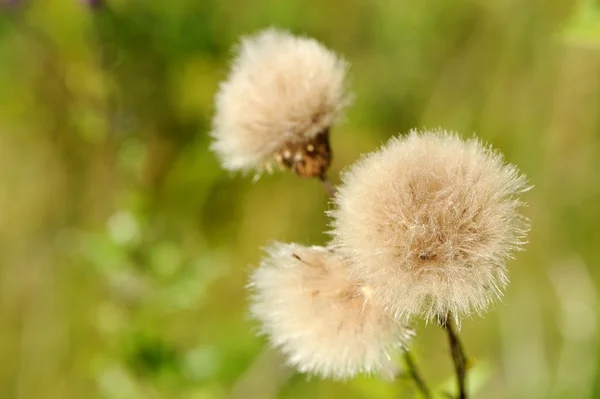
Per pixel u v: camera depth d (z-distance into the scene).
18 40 0.50
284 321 0.30
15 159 0.56
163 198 0.53
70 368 0.55
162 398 0.45
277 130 0.32
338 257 0.30
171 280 0.46
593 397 0.45
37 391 0.56
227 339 0.50
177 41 0.52
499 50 0.50
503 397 0.48
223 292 0.54
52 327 0.56
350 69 0.54
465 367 0.31
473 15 0.50
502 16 0.49
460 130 0.51
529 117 0.49
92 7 0.45
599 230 0.49
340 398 0.47
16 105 0.53
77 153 0.53
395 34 0.53
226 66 0.53
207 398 0.45
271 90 0.32
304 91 0.32
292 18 0.54
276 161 0.33
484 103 0.51
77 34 0.48
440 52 0.52
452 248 0.29
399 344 0.30
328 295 0.30
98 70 0.48
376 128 0.54
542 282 0.50
